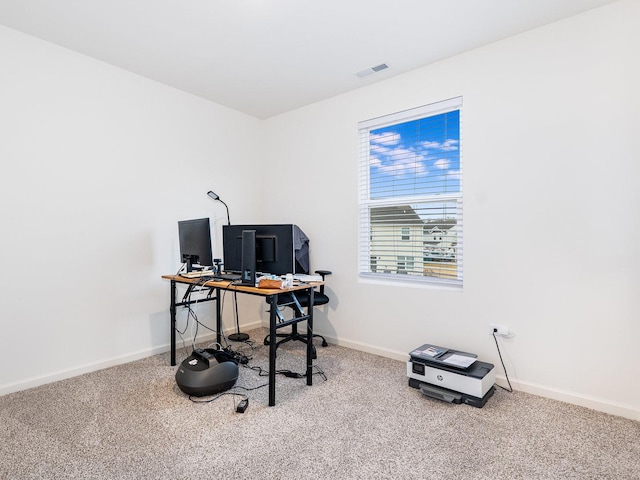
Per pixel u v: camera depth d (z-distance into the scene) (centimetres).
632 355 197
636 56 195
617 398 202
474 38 239
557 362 221
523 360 234
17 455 163
